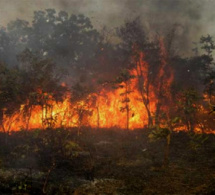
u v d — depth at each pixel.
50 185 12.79
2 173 13.77
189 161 17.62
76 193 12.20
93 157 18.33
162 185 13.55
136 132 28.61
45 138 20.31
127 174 15.24
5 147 19.47
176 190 12.84
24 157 17.20
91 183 13.71
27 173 14.12
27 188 12.16
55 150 19.00
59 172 15.09
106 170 15.88
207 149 20.33
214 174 14.76
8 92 22.39
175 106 30.11
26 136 22.75
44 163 16.44
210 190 12.39
